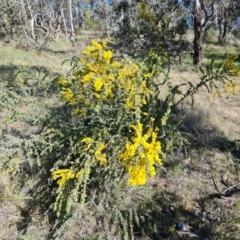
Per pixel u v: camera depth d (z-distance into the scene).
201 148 3.23
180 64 9.24
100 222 2.20
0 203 2.33
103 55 2.03
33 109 2.33
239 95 5.64
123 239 2.05
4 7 14.47
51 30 19.50
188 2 12.13
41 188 2.30
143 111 2.34
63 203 2.08
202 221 2.29
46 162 2.37
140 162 1.73
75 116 2.56
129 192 2.28
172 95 2.36
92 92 2.22
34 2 21.52
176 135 2.40
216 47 16.95
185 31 12.30
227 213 2.36
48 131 2.13
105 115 2.20
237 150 3.31
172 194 2.53
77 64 2.11
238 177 2.78
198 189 2.62
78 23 33.06
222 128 3.85
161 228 2.22
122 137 2.07
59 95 2.44
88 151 2.04
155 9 12.16
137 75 2.03
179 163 2.90
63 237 2.06
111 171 2.04
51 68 7.17
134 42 11.19
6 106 2.21
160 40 11.09
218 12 18.08
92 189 2.26
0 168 2.08
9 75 5.35
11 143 2.04
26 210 2.28
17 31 15.39
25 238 2.03
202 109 4.42
